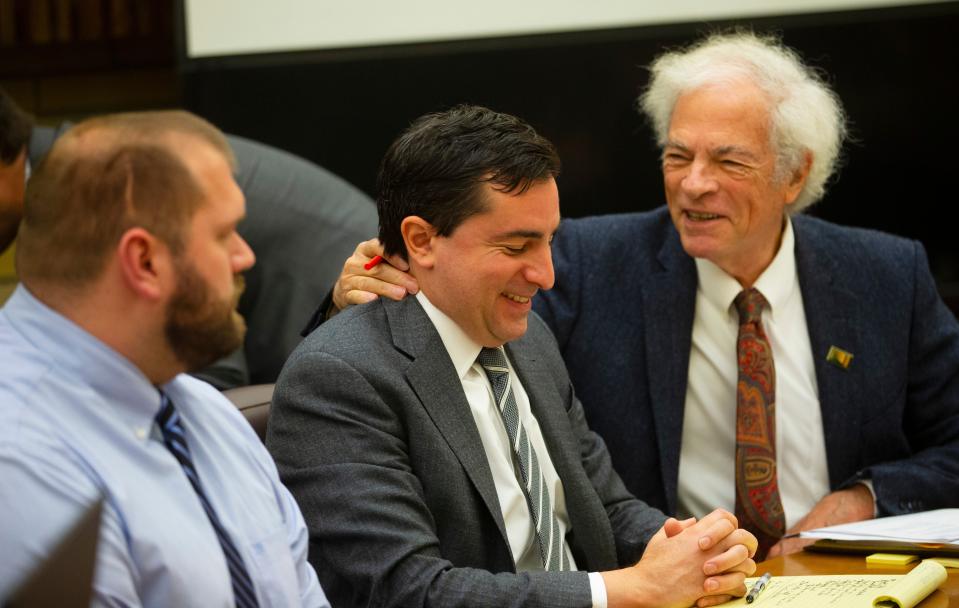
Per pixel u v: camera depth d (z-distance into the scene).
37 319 2.13
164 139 2.09
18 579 1.76
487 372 3.06
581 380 3.85
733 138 3.59
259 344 4.59
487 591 2.67
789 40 6.16
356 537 2.72
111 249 2.07
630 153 6.29
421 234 2.90
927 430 3.99
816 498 3.81
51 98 8.29
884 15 6.15
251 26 6.16
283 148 6.24
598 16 6.18
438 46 6.19
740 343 3.76
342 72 6.20
